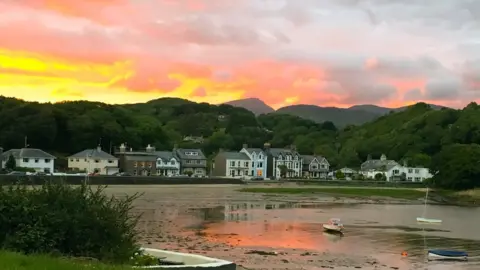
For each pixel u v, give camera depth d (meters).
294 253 38.03
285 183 146.00
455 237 50.25
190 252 36.00
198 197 92.88
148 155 154.88
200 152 170.12
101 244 17.80
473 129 196.88
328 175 190.62
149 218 56.38
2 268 12.94
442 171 143.38
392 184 153.50
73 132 157.38
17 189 18.08
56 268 13.58
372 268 33.78
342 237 47.62
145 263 18.55
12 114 148.75
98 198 18.95
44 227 17.09
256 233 48.12
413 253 40.03
